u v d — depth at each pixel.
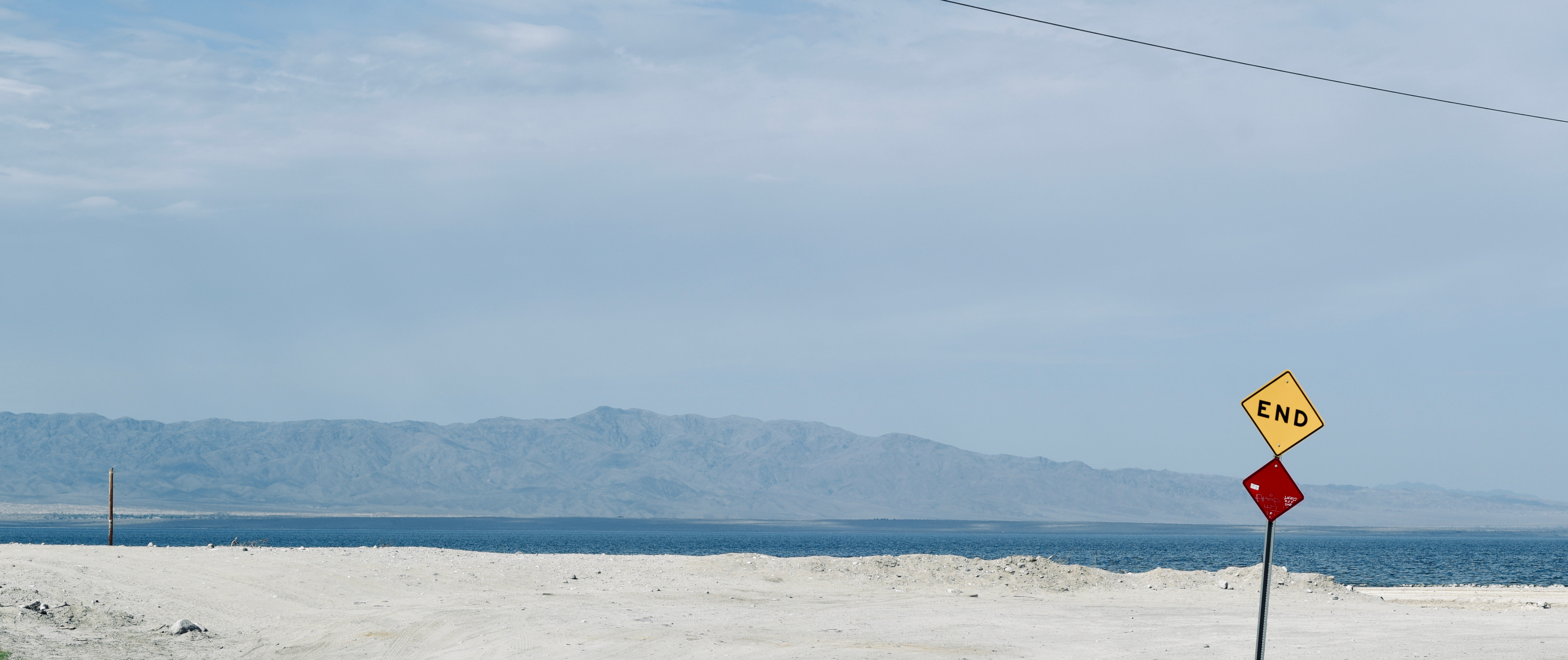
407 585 37.38
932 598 39.12
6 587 28.64
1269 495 16.53
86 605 28.06
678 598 37.09
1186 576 47.16
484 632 26.44
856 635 27.11
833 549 171.38
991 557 140.38
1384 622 31.70
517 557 51.06
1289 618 32.81
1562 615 34.66
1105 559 133.25
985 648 24.84
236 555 41.53
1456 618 33.28
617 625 28.00
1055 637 27.34
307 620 29.34
